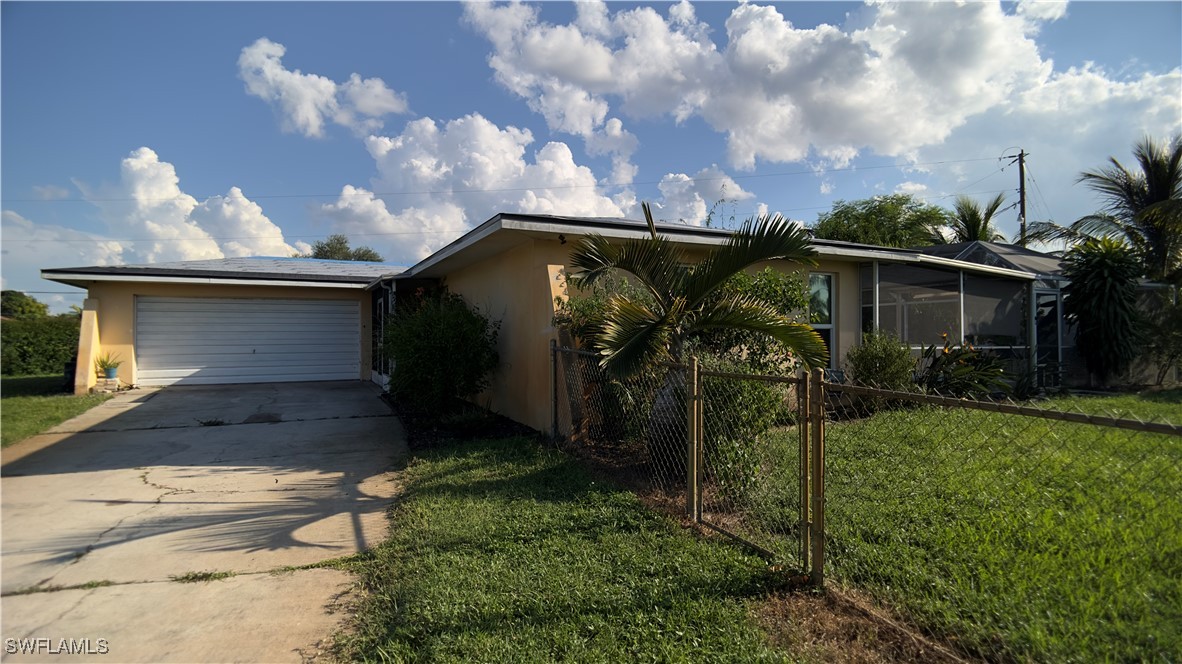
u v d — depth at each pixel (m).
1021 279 12.12
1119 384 13.16
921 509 4.17
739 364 5.54
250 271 15.27
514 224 7.01
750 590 3.20
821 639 2.74
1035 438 5.87
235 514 4.91
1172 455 4.98
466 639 2.82
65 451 7.27
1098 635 2.50
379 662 2.73
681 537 3.95
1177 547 3.13
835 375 9.69
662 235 7.72
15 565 3.89
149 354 14.10
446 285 12.52
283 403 11.33
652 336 5.00
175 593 3.50
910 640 2.67
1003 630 2.64
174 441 7.85
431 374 8.33
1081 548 3.33
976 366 9.84
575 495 4.94
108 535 4.43
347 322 16.05
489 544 3.95
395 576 3.60
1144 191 16.75
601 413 6.78
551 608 3.06
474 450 6.78
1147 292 14.14
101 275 12.97
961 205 24.47
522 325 8.41
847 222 28.95
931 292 10.98
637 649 2.70
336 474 6.19
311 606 3.34
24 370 17.53
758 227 5.29
